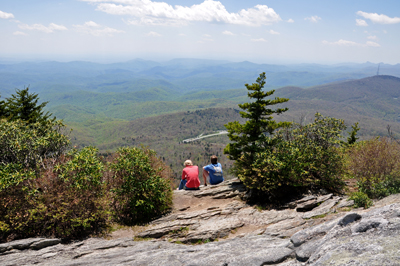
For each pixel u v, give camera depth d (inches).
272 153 367.2
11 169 269.4
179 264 168.9
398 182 311.1
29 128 373.4
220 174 447.5
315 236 155.6
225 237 260.5
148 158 347.9
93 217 270.8
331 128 394.3
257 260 145.6
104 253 218.2
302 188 359.3
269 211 315.0
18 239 239.6
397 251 89.2
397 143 357.4
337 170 360.8
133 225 295.6
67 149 356.2
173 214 320.5
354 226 134.3
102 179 316.8
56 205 250.7
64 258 207.5
